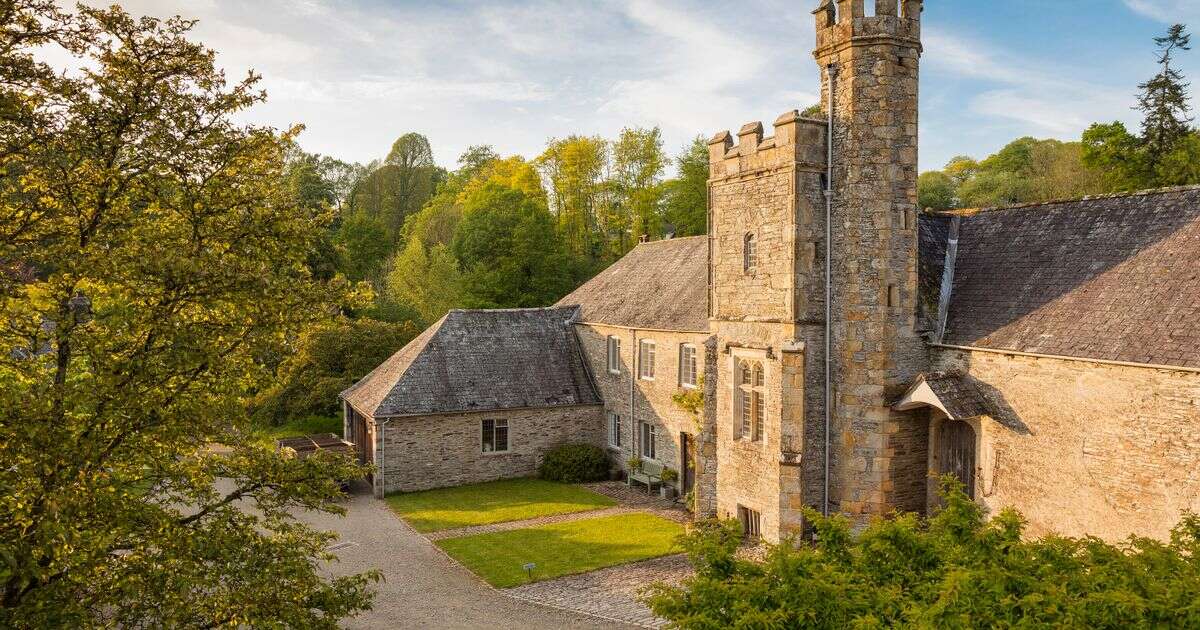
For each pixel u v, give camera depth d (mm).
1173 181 44625
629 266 39031
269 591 11828
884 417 19906
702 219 64438
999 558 9992
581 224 69250
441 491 31562
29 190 11555
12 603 10688
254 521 13094
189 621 11523
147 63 11562
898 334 20031
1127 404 15758
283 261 13188
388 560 22953
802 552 10484
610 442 34844
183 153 11797
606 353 34969
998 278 20547
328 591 12461
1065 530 16953
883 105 19781
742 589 9812
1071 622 8359
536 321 37188
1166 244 17484
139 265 10344
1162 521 15156
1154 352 15320
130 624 11562
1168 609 8477
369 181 87062
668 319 30828
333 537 14094
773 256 21453
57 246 11219
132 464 12008
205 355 11047
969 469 19766
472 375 33656
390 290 56031
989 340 18875
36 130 10602
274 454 14047
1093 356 16266
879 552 10875
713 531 11562
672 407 30359
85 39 11164
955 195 72312
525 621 18109
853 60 19969
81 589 11516
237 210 12578
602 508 28703
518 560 22703
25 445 10055
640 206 66875
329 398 38188
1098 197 20172
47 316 11281
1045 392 17422
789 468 20453
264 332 11828
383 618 18375
